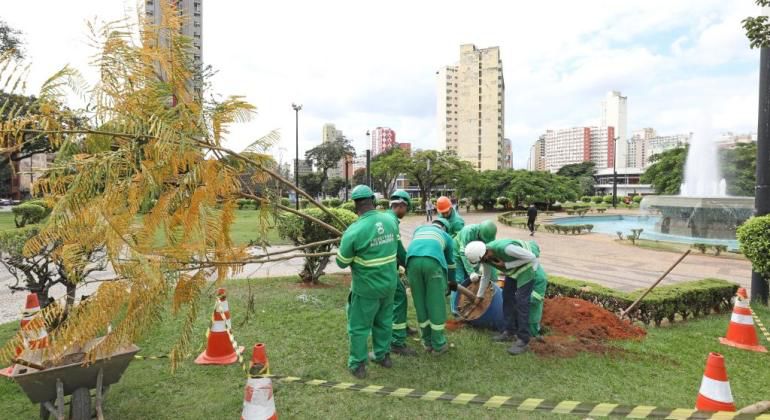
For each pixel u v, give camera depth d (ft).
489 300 18.85
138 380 13.78
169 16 10.60
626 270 37.76
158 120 9.61
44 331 11.18
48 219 9.43
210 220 10.63
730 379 14.05
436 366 14.98
